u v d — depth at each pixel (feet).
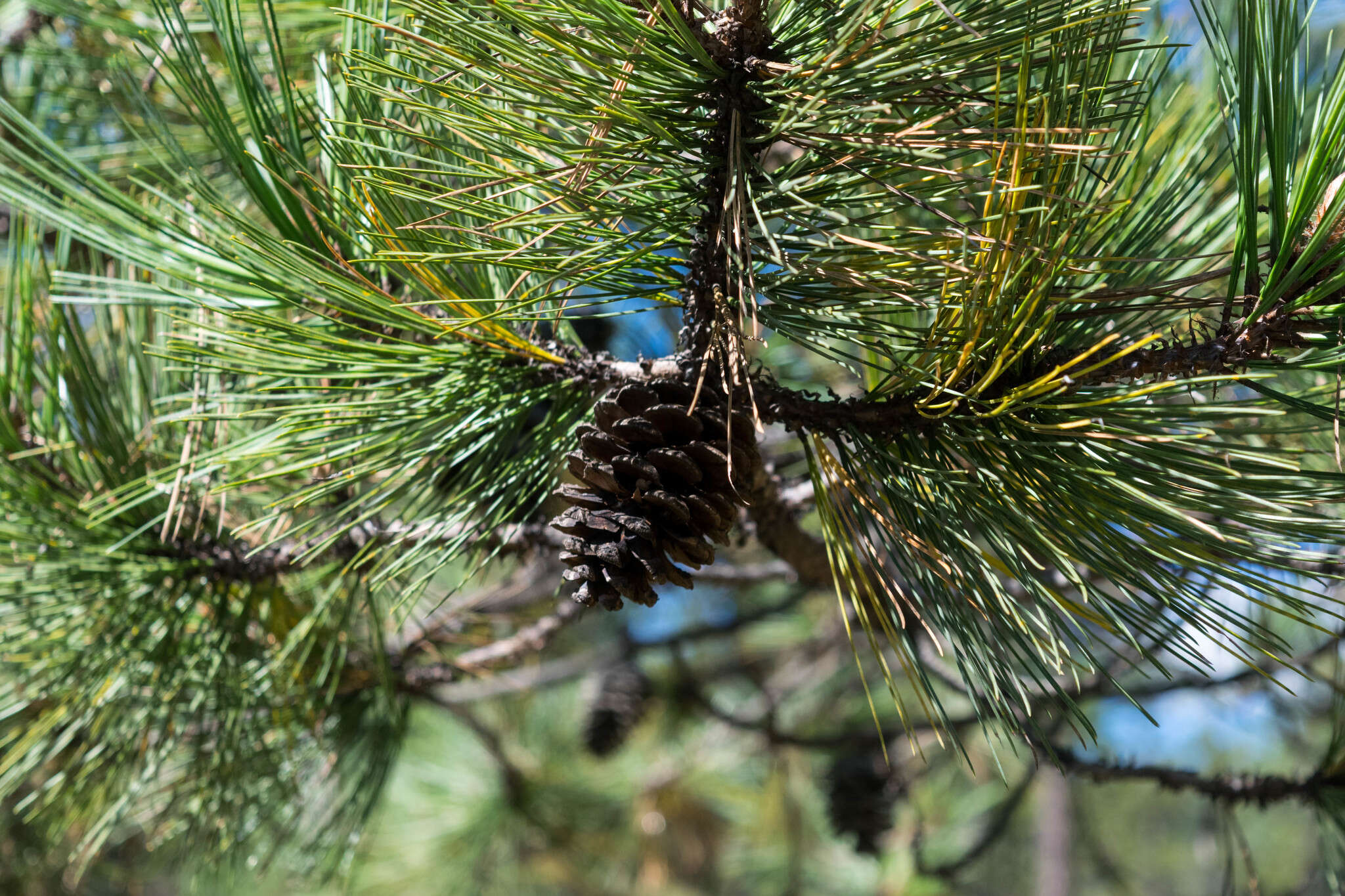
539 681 4.27
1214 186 2.56
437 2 1.67
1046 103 1.56
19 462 2.65
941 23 1.68
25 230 2.66
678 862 5.62
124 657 2.66
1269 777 2.99
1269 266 1.90
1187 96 2.75
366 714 3.04
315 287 2.19
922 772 4.39
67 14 3.22
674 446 1.87
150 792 2.94
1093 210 1.78
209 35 3.04
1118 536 1.87
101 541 2.64
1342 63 1.69
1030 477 1.92
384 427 2.18
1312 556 1.77
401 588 2.75
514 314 1.99
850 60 1.67
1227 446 1.80
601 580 1.77
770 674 5.05
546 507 2.90
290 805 3.05
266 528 2.69
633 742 5.20
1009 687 1.89
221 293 2.25
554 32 1.66
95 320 2.77
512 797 4.69
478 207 1.97
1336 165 1.75
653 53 1.68
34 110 3.37
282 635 2.86
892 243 2.06
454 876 4.60
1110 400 1.74
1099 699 3.57
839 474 2.09
